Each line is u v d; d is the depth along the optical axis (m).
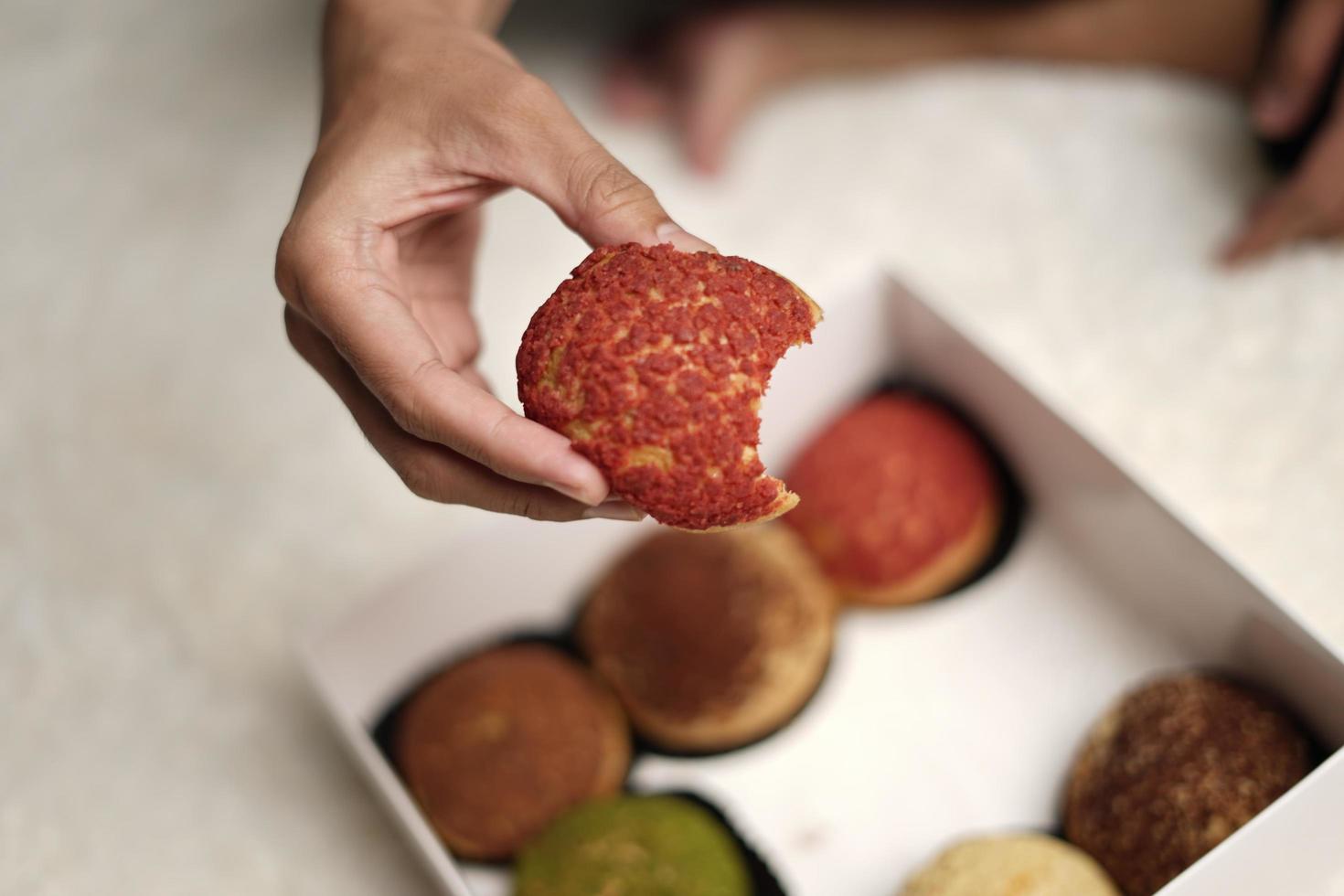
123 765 0.62
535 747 0.55
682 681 0.56
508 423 0.43
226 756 0.62
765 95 0.79
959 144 0.76
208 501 0.68
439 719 0.56
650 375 0.42
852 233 0.74
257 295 0.75
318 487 0.68
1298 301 0.68
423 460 0.48
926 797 0.55
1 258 0.78
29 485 0.70
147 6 0.88
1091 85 0.77
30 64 0.86
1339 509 0.63
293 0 0.86
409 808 0.52
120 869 0.60
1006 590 0.58
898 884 0.54
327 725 0.62
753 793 0.56
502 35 0.83
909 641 0.58
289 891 0.59
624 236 0.46
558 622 0.59
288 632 0.64
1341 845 0.51
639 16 0.83
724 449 0.42
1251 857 0.48
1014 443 0.59
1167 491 0.64
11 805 0.61
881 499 0.58
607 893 0.51
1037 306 0.70
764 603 0.57
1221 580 0.53
